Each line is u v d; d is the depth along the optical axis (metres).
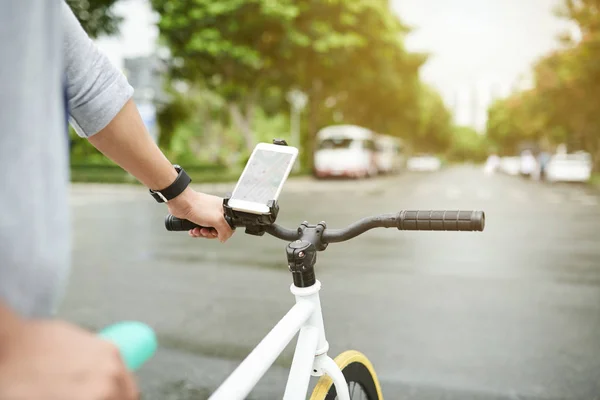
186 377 3.59
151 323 4.70
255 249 8.39
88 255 7.83
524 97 45.91
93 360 0.57
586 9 30.42
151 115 24.38
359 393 1.91
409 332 4.46
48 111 0.67
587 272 6.72
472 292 5.73
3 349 0.56
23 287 0.63
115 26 16.62
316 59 29.45
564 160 29.33
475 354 3.99
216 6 25.08
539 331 4.48
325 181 30.78
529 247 8.59
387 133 53.78
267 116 38.44
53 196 0.67
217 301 5.39
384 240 9.32
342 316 4.89
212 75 28.45
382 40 31.14
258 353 1.24
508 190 23.48
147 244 8.82
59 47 0.69
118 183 23.41
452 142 110.19
